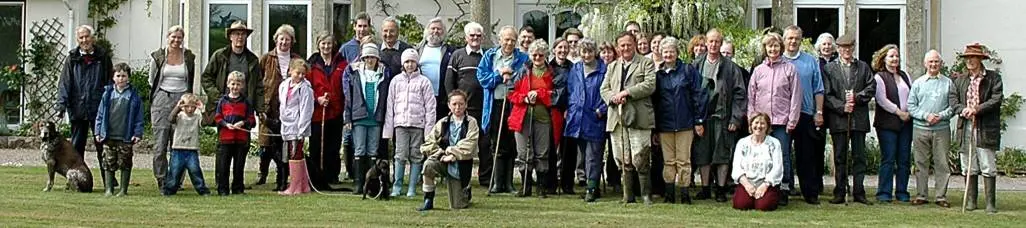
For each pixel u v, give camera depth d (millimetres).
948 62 14508
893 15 14352
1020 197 9805
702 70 8820
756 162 8500
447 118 8336
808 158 8906
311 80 9414
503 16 15250
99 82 9500
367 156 9203
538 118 8992
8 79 15852
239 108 9125
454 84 9398
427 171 8195
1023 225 7832
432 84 9516
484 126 9195
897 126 9047
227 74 9281
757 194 8445
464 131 8289
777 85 8703
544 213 8109
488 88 9164
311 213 8016
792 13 14039
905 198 9203
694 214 8164
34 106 15828
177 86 9242
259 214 7957
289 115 9141
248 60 9391
